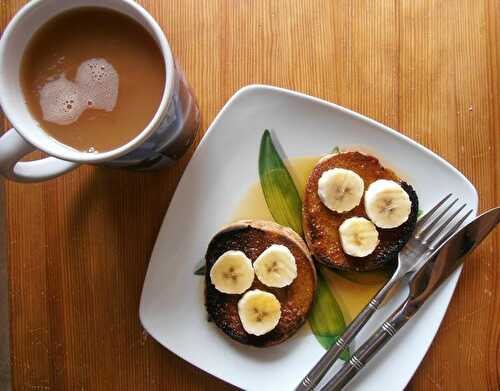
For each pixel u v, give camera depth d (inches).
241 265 19.1
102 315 20.6
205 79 20.7
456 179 19.6
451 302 20.1
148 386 20.4
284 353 19.7
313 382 19.1
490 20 20.4
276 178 20.1
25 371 20.6
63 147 16.3
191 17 20.6
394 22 20.5
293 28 20.6
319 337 19.7
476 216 19.5
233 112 19.8
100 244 20.6
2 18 20.4
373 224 19.3
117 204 20.6
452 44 20.4
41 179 17.4
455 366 20.0
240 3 20.6
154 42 16.3
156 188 20.6
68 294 20.6
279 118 19.9
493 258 20.0
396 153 19.8
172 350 19.7
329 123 19.8
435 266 19.2
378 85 20.5
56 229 20.6
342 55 20.6
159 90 16.4
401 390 19.2
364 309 19.2
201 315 20.0
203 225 20.0
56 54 16.7
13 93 16.3
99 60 16.6
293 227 20.2
